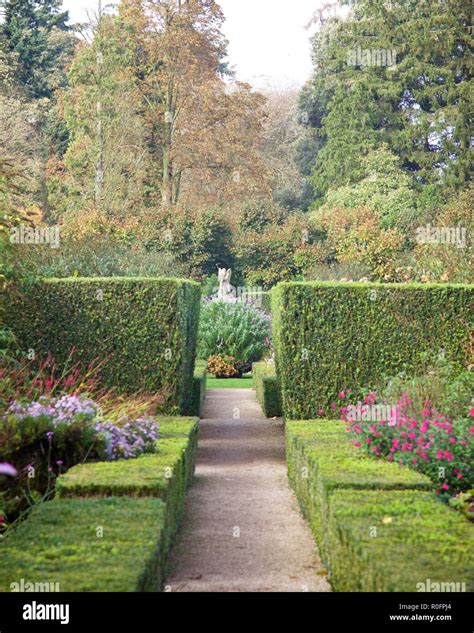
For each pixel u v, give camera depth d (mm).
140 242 29000
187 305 11023
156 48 32438
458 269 15625
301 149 39750
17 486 6441
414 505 4680
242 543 6242
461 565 3520
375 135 34500
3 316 10211
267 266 31109
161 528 4301
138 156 32938
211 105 32844
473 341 10172
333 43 36969
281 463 10219
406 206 31688
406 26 34219
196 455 10172
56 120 35344
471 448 6215
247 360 21734
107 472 5684
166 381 10297
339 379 10250
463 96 33094
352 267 25891
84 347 10289
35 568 3602
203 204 32594
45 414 6910
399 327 10266
